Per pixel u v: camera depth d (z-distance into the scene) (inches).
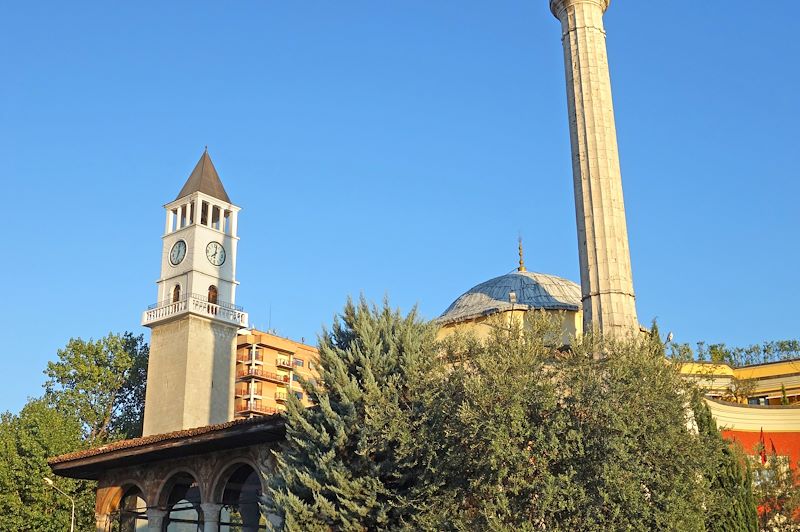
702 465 859.4
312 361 1018.1
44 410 2250.2
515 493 803.4
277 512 941.2
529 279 1528.1
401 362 974.4
